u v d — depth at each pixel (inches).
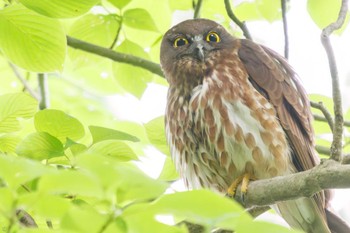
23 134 548.1
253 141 456.1
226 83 468.8
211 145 467.2
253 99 462.6
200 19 531.5
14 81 679.1
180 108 484.1
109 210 246.1
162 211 223.1
